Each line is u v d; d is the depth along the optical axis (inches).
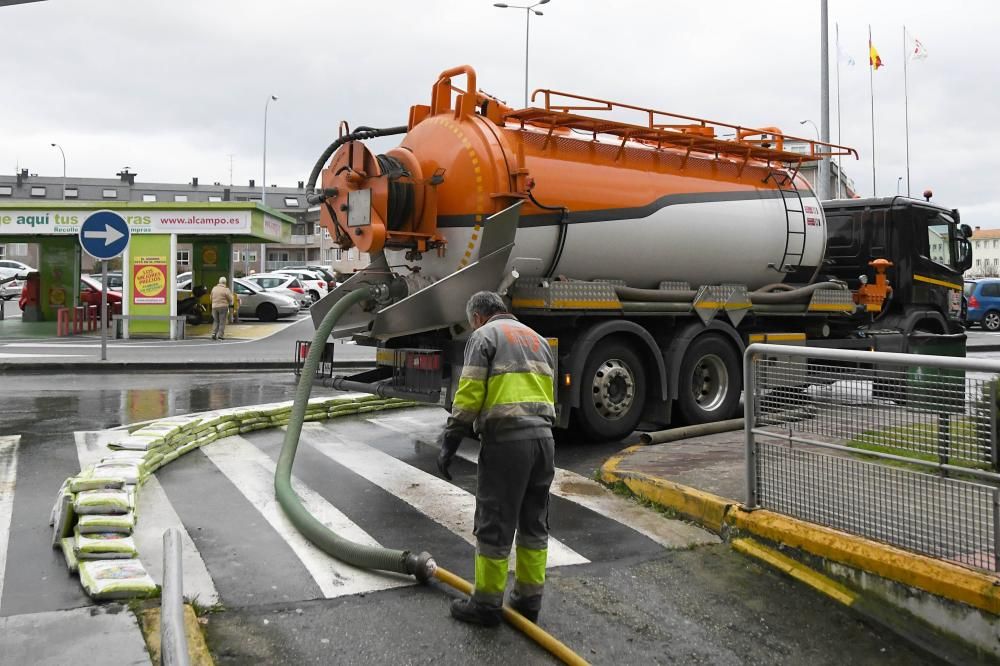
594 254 346.0
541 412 165.5
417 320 317.1
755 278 412.8
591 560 202.2
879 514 185.5
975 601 159.2
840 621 174.2
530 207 324.2
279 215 1040.2
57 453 299.0
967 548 167.5
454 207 319.9
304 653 151.0
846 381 192.2
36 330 920.3
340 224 335.6
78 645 141.8
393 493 258.2
